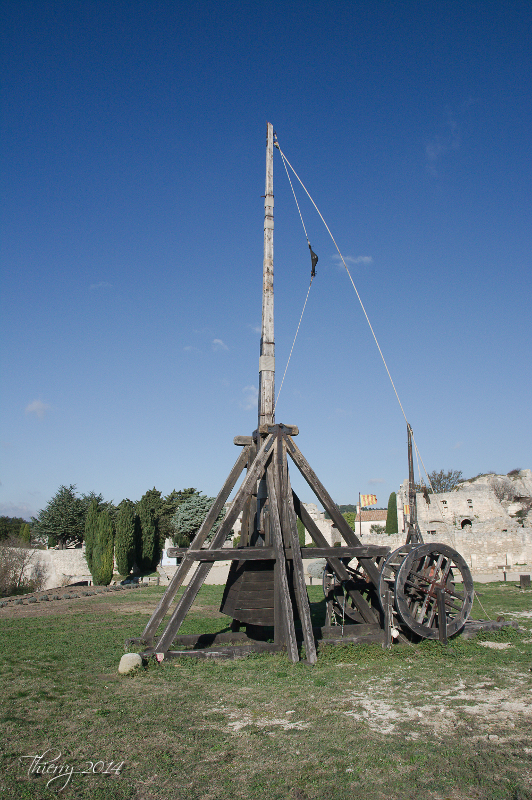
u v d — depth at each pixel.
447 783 5.78
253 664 10.88
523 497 60.75
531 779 5.84
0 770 6.25
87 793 5.69
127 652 11.93
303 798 5.54
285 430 13.06
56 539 63.03
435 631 12.40
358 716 7.89
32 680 10.12
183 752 6.66
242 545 14.00
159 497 70.94
